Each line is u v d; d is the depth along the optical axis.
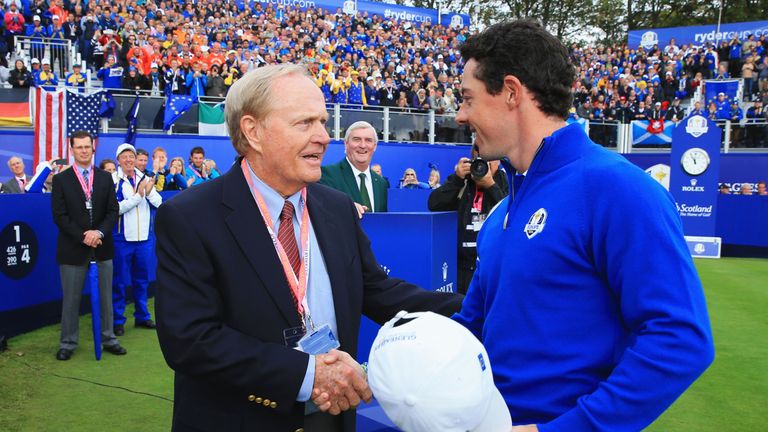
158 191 7.00
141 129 11.06
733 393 4.02
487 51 1.31
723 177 15.27
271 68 1.47
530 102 1.30
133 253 5.49
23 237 5.26
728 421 3.55
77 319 4.66
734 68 19.69
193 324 1.34
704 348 1.05
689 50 20.91
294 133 1.42
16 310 5.20
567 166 1.25
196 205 1.43
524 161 1.33
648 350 1.05
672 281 1.08
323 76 13.58
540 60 1.28
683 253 1.10
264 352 1.35
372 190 3.94
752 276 9.20
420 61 19.44
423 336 1.06
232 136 1.51
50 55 12.63
